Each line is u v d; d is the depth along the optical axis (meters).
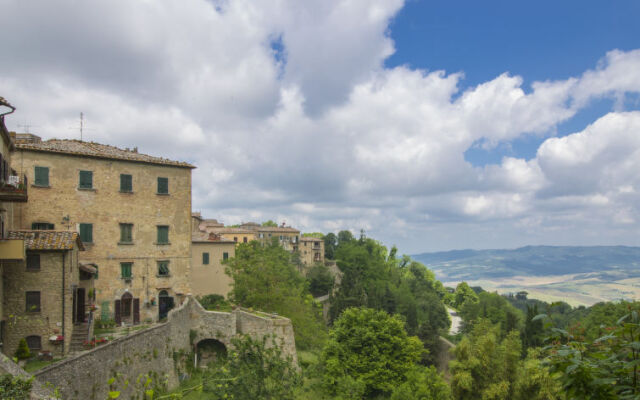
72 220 39.88
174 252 45.00
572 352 5.81
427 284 151.00
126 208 42.59
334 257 141.50
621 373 5.76
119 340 28.06
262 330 41.66
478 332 56.22
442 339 73.38
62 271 28.23
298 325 55.09
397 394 41.00
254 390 22.45
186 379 37.00
